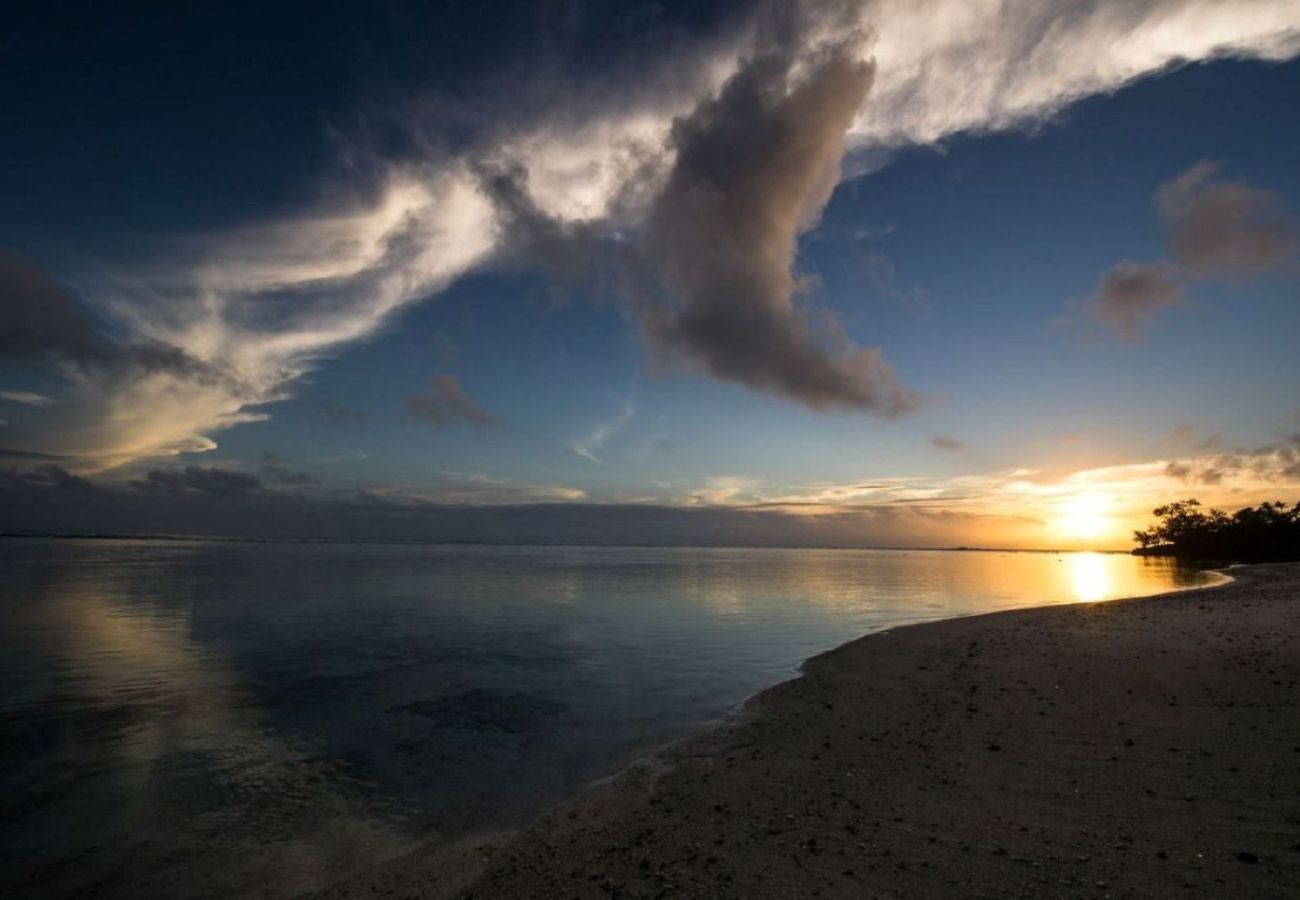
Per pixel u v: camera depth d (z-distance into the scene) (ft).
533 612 104.27
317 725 40.96
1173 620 73.36
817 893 17.94
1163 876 17.63
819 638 76.43
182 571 215.10
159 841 25.02
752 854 20.83
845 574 240.53
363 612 103.09
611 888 19.36
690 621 93.09
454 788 30.37
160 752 35.86
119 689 50.93
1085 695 39.83
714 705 45.52
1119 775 25.84
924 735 33.68
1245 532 343.05
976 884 17.87
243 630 83.05
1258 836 19.67
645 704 46.06
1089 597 129.18
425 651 67.97
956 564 380.58
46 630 82.28
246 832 25.82
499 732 39.42
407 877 21.59
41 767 33.45
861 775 28.12
